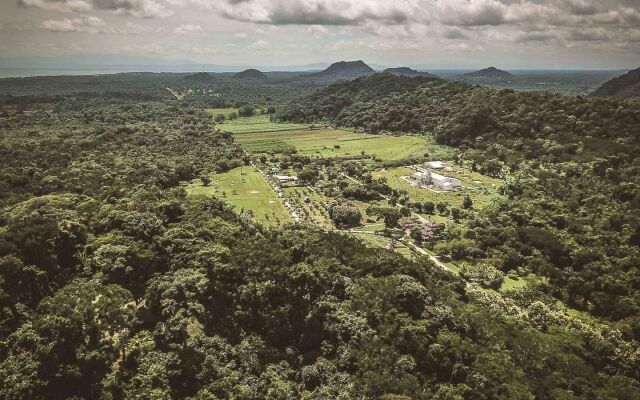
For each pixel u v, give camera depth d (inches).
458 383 3796.8
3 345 3294.8
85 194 6801.2
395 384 3634.4
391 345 3964.1
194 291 4045.3
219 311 4138.8
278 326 4138.8
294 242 5032.0
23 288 3782.0
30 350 3287.4
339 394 3585.1
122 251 4192.9
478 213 7736.2
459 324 4281.5
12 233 4084.6
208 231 4849.9
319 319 4215.1
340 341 4062.5
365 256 5029.5
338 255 5049.2
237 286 4276.6
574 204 7746.1
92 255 4234.7
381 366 3789.4
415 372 3806.6
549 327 4879.4
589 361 4510.3
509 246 6619.1
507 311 5093.5
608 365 4490.7
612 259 6190.9
